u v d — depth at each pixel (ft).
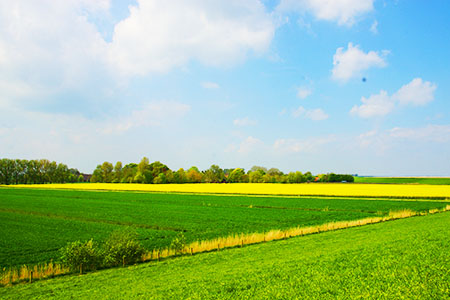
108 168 506.89
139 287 45.62
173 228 122.01
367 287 36.55
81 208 186.91
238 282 42.22
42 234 107.76
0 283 54.29
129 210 178.09
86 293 44.96
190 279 47.06
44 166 567.59
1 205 201.87
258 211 173.06
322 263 48.37
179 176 474.08
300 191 298.97
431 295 33.12
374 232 84.84
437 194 252.83
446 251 49.73
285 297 35.68
